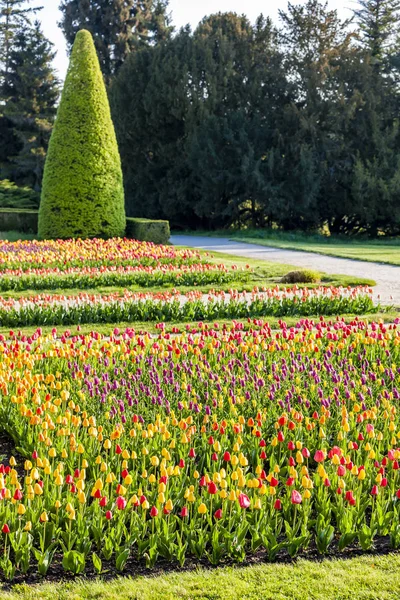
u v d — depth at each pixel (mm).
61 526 4445
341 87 33688
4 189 41031
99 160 24031
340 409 6352
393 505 4641
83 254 17828
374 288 14578
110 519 4234
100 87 24188
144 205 37594
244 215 38375
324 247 26406
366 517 4812
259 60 36688
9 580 4031
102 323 11195
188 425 5746
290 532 4285
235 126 34875
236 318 11641
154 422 5859
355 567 4074
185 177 36750
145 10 49094
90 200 23984
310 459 5652
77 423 5250
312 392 6699
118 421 5992
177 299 11758
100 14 47281
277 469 5012
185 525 4363
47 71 47031
